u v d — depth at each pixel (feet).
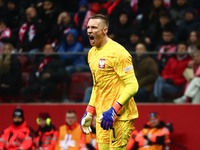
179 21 104.83
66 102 78.28
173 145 75.82
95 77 41.75
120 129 41.19
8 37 109.29
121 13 98.78
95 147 74.08
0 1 120.47
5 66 80.07
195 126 75.51
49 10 106.01
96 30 40.29
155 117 74.54
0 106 79.66
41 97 79.05
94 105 44.75
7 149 76.13
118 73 39.99
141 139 74.69
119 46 40.81
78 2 114.62
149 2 107.45
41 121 76.54
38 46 103.60
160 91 76.23
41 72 79.05
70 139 75.46
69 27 103.60
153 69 76.13
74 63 78.18
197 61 75.72
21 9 116.37
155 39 98.07
